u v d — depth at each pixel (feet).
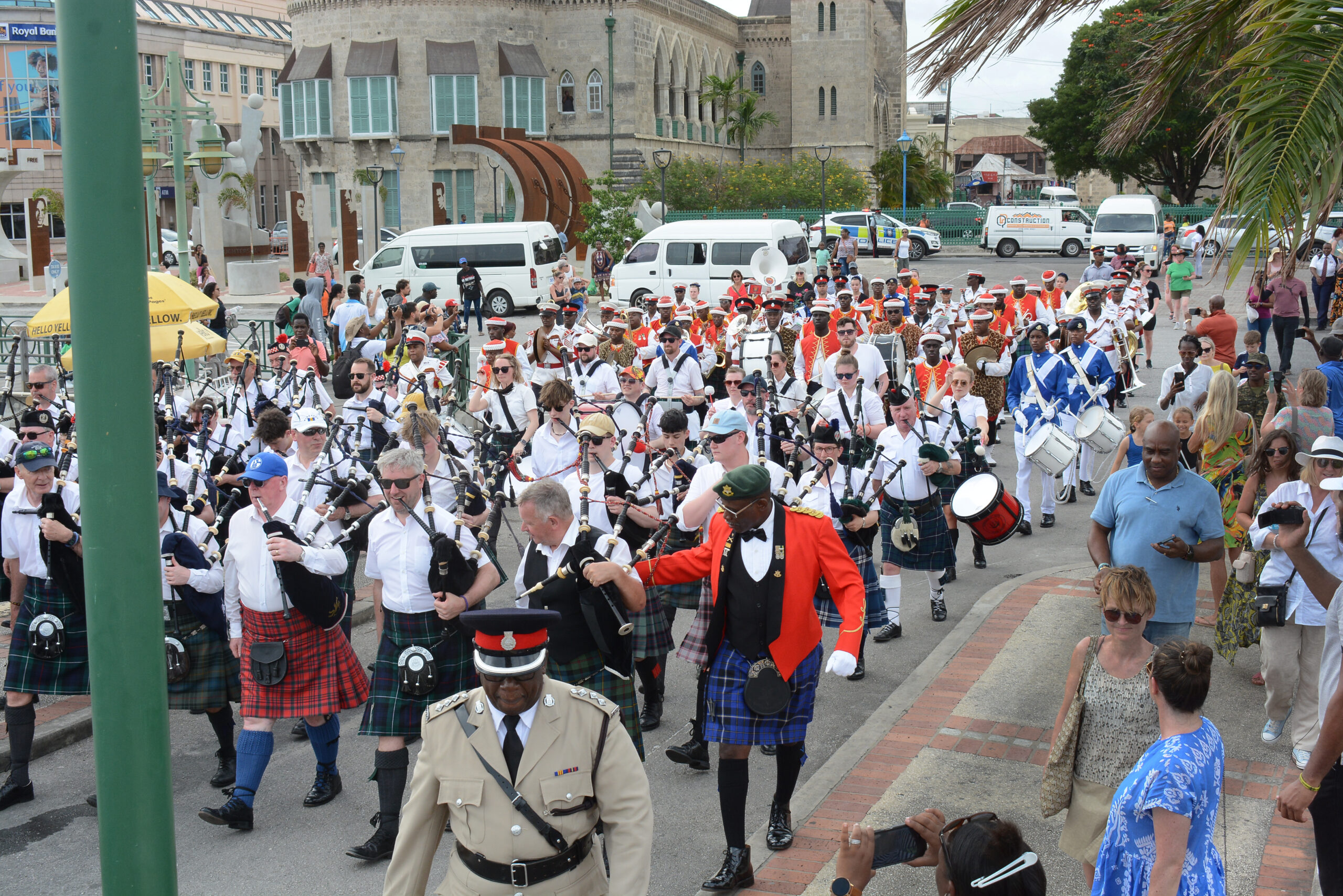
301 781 20.53
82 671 19.77
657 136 179.22
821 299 41.81
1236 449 24.97
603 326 45.85
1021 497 35.83
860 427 29.17
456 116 160.15
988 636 25.54
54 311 37.42
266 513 18.33
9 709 19.66
